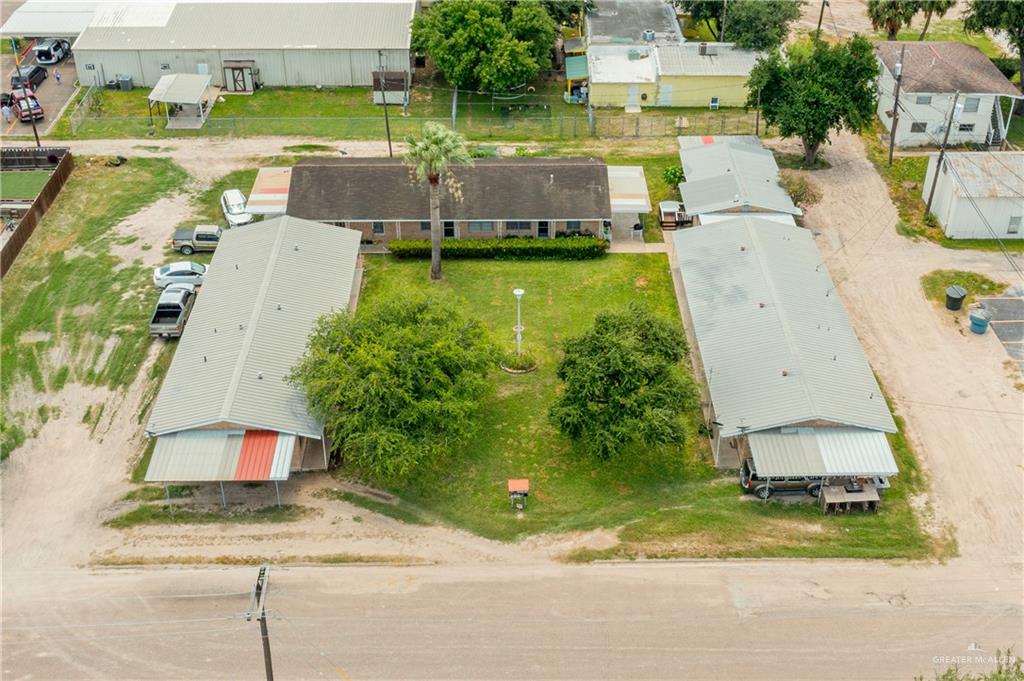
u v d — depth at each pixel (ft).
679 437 163.22
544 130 287.07
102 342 204.03
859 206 250.98
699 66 297.53
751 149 257.34
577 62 314.55
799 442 166.40
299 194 232.73
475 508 166.91
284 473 160.35
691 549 158.20
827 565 155.43
